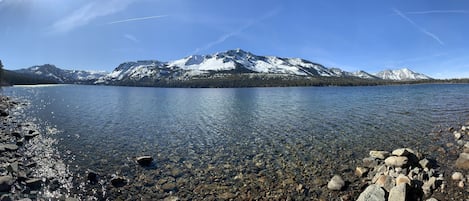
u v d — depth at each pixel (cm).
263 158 2209
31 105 6019
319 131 3228
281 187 1638
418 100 6844
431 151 2253
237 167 2002
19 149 2292
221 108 6016
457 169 1795
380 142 2630
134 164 2055
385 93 10581
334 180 1628
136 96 10744
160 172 1897
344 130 3247
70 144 2581
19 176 1641
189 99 9119
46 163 1983
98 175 1808
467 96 7850
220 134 3156
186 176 1828
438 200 1373
